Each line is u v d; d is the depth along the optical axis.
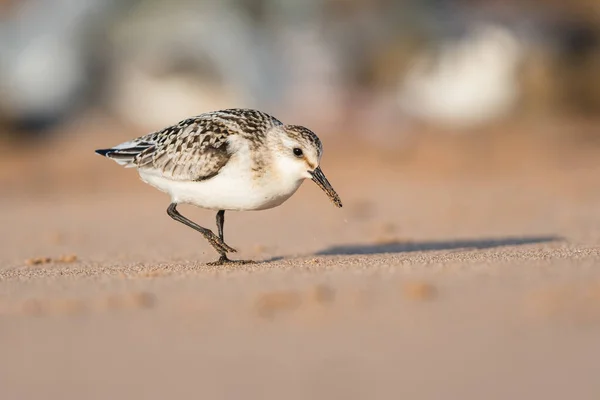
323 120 28.94
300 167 9.50
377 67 30.80
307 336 6.27
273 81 29.94
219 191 9.60
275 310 6.98
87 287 8.30
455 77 29.94
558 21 31.95
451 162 24.83
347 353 5.88
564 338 5.95
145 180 10.12
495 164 24.72
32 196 21.38
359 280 8.01
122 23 29.91
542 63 30.42
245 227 15.00
